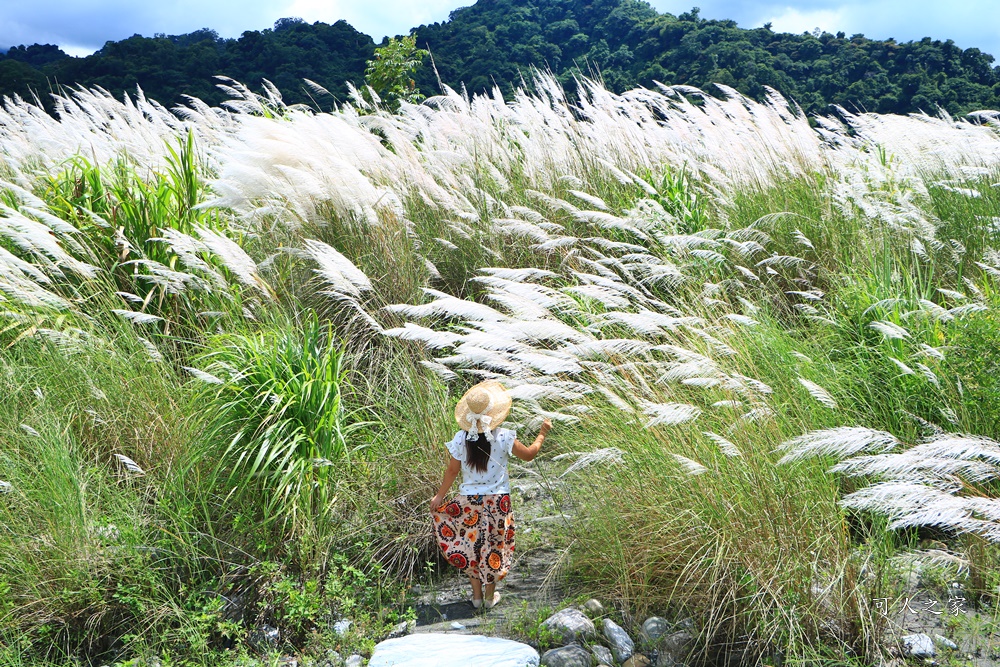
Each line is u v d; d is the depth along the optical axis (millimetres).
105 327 6727
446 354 7156
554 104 11180
